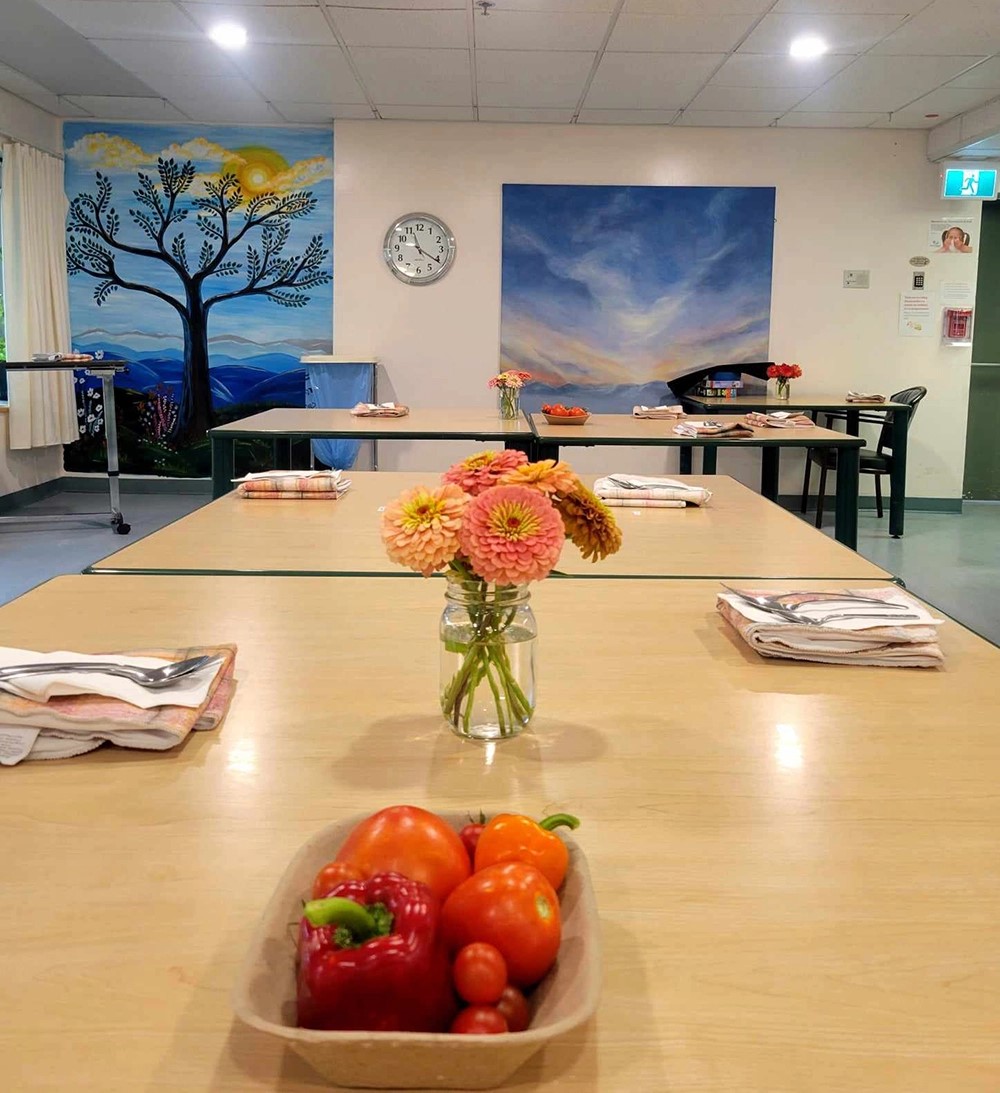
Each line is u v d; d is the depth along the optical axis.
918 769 1.06
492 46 5.38
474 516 1.02
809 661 1.42
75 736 1.07
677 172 7.17
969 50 5.33
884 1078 0.61
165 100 6.71
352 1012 0.55
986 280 7.68
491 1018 0.57
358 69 5.85
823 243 7.25
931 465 7.51
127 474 7.80
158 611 1.66
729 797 0.99
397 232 7.20
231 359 7.64
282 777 1.03
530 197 7.17
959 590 5.12
